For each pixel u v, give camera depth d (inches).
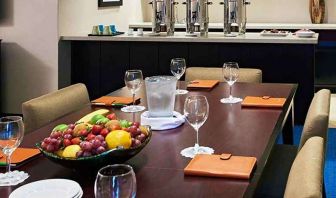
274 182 86.4
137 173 61.6
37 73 199.3
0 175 61.2
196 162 63.6
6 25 199.9
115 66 191.2
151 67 186.5
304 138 78.8
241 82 128.3
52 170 63.4
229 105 99.3
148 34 192.9
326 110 80.6
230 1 183.5
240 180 58.7
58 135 61.1
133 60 188.4
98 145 58.4
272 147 71.6
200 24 185.0
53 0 192.9
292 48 174.2
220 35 186.4
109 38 187.2
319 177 50.9
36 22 195.9
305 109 177.3
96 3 223.5
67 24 200.7
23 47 199.3
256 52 176.7
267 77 177.8
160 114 83.8
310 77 174.9
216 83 122.7
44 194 54.4
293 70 175.5
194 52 181.5
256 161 64.2
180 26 249.4
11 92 203.9
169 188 56.8
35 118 91.4
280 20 266.5
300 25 246.8
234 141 74.3
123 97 107.3
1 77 203.8
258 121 86.2
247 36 181.6
